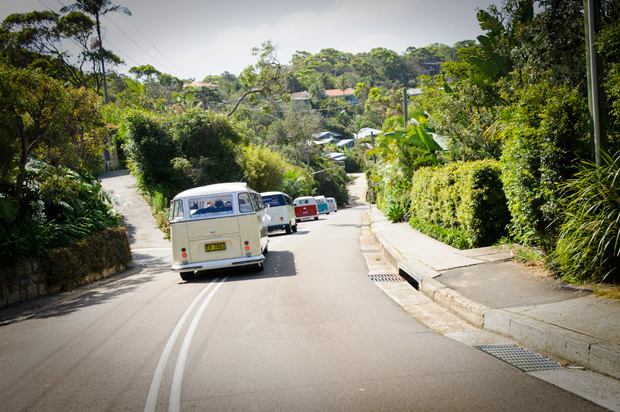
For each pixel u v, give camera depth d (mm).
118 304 9383
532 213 7680
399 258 10883
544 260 7617
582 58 9438
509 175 8297
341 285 9594
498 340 5469
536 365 4578
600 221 6129
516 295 6531
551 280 7008
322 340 5891
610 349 4188
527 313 5645
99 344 6457
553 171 7062
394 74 159250
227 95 118562
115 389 4676
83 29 51969
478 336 5680
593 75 6750
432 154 18531
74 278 11805
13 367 5676
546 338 4875
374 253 14523
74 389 4758
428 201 15312
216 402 4164
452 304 6867
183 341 6281
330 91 146000
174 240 11641
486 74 15688
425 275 8555
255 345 5875
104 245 13734
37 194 13211
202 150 29609
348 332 6188
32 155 14844
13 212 11398
